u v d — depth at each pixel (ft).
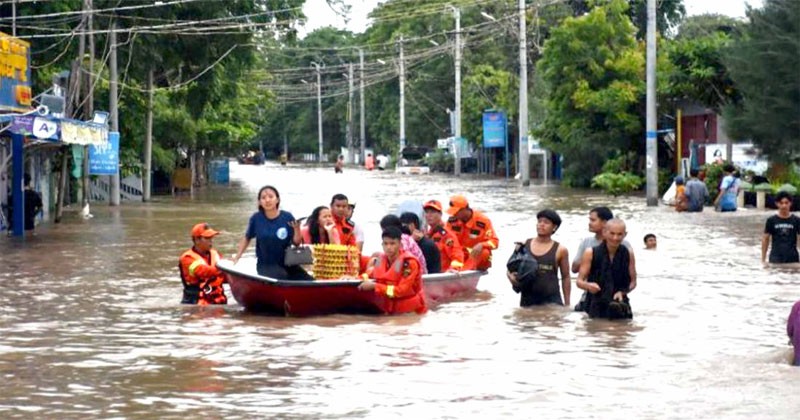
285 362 46.39
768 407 37.91
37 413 37.93
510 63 286.46
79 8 147.23
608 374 43.68
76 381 43.01
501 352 48.44
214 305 63.16
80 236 110.73
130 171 187.93
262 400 39.60
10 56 103.40
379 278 58.44
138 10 159.43
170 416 37.42
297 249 60.54
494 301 63.87
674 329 54.34
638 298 64.85
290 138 538.06
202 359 47.19
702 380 42.39
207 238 63.87
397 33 366.43
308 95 502.79
